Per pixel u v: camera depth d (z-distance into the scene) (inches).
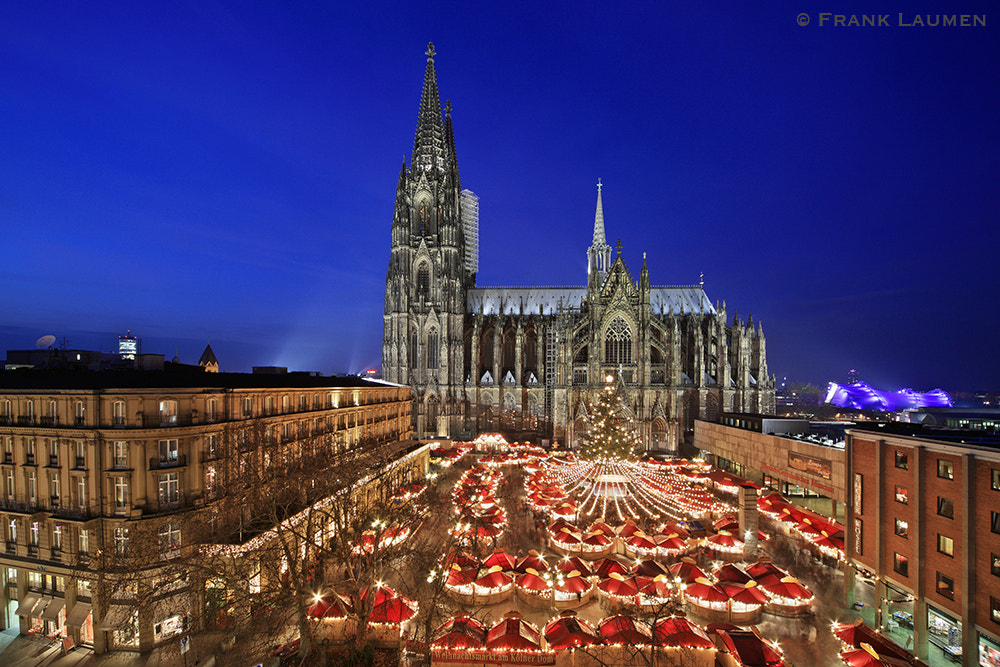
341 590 1574.8
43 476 1540.4
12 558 1563.7
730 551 2074.3
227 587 1358.3
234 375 2219.5
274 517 1360.7
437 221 5339.6
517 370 5305.1
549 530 2299.5
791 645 1487.5
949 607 1304.1
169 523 1531.7
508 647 1315.2
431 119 5447.8
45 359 2266.2
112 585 1412.4
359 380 3457.2
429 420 5201.8
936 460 1360.7
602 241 5728.3
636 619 1437.0
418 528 2262.6
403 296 5201.8
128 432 1470.2
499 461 4089.6
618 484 3068.4
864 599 1737.2
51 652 1457.9
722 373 5059.1
